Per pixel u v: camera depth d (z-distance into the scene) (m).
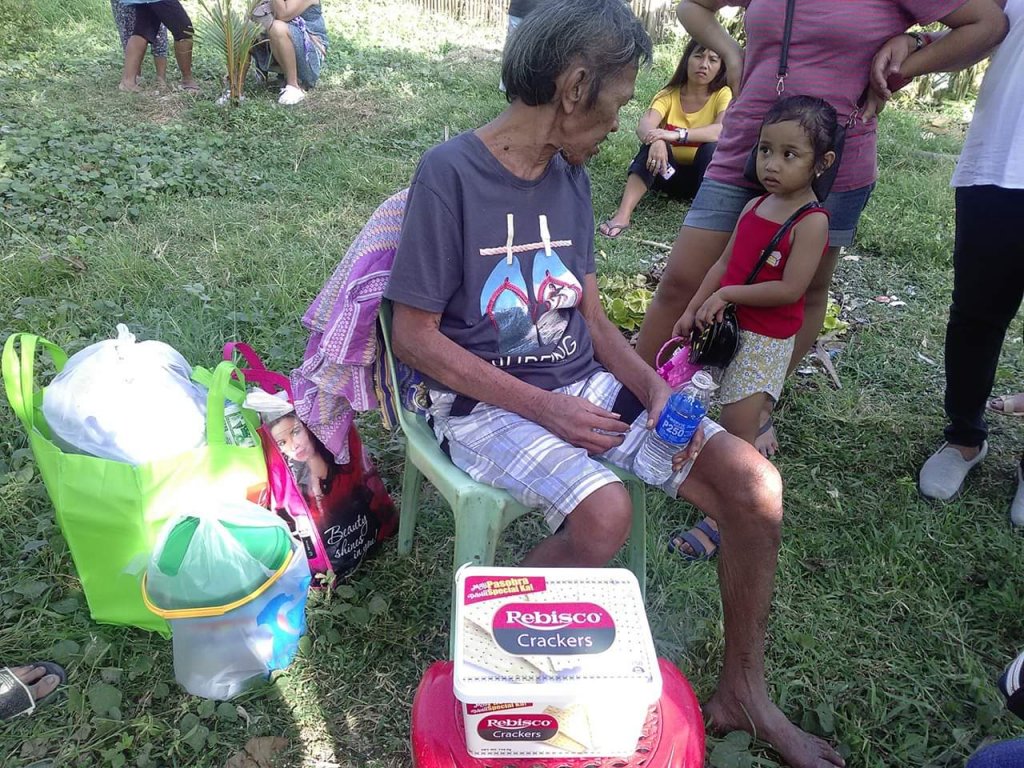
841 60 2.42
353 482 2.33
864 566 2.57
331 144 5.80
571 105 1.75
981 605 2.45
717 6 2.96
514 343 1.98
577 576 1.58
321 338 2.19
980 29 2.30
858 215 2.73
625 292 4.04
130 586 2.04
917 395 3.58
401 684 2.11
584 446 1.88
